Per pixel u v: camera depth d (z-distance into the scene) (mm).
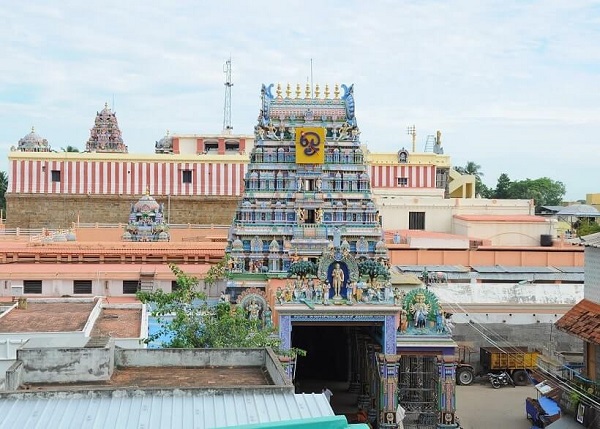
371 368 53281
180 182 104812
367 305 49562
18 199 102750
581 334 43438
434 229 99062
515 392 60719
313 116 64250
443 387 49938
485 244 86750
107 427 19094
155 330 46281
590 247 46938
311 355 66688
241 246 60844
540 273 80312
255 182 62625
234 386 21453
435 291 67188
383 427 49469
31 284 63062
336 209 62594
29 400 20422
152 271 64938
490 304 65625
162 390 21078
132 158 104250
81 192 103438
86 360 24812
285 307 48969
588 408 41000
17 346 35219
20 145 124375
